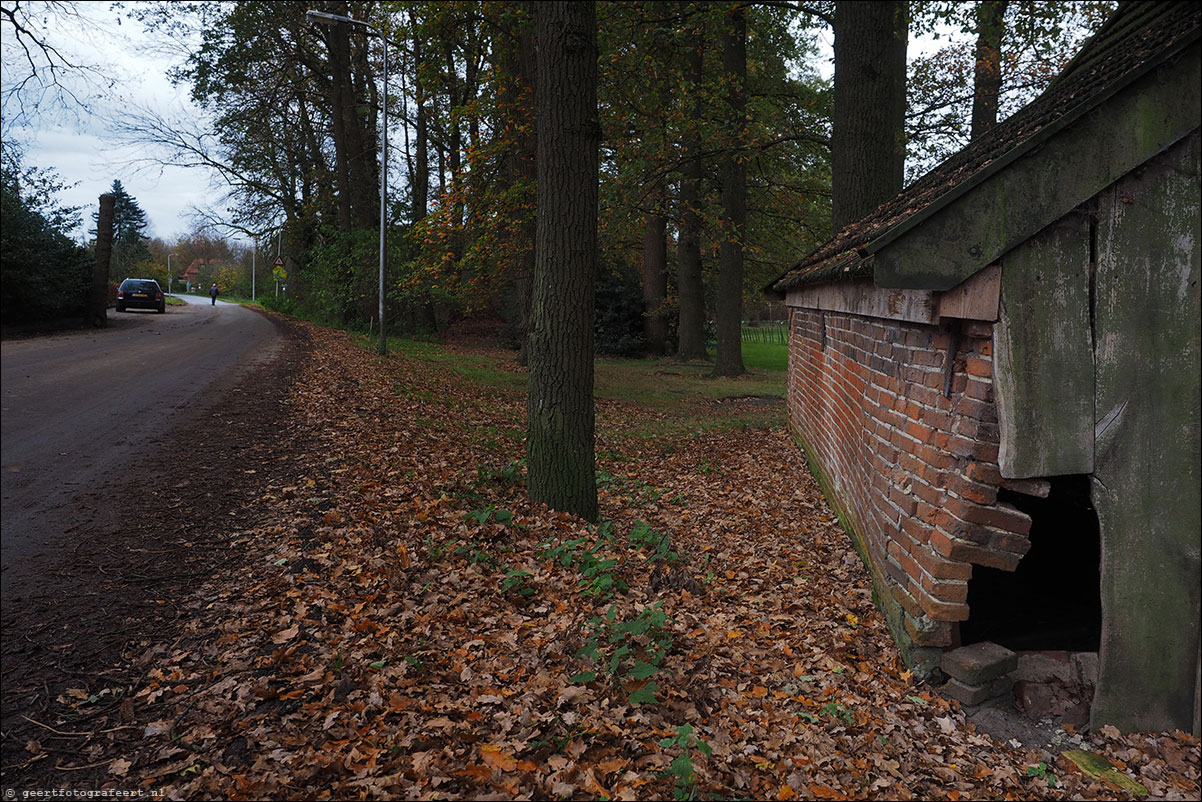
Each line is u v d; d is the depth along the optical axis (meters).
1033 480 3.63
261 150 28.64
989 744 3.47
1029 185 3.42
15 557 5.09
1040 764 3.32
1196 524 3.53
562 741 3.19
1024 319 3.50
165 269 81.94
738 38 17.72
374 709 3.41
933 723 3.60
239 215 29.78
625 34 12.48
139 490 6.61
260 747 3.14
